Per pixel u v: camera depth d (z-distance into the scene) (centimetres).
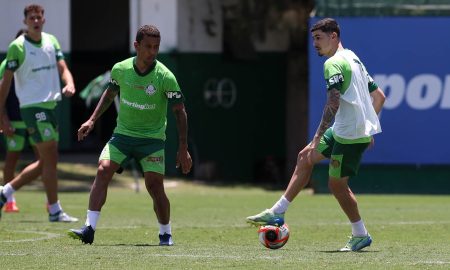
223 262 2970
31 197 6669
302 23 9412
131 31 9500
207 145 9806
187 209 5762
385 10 7331
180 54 9525
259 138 10088
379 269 2811
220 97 9856
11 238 3766
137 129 3384
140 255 3145
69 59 9681
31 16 4356
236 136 9994
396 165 7400
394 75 7344
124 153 3391
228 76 9894
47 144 4484
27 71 4397
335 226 4497
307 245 3603
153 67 3350
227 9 9675
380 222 4734
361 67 3294
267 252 3281
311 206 6062
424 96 7356
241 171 10019
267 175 9925
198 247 3447
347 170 3291
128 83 3353
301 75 9744
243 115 10031
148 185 3447
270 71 10094
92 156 9694
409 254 3234
